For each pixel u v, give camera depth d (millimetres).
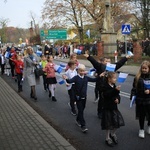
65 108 7430
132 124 5746
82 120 5336
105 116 4551
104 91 4551
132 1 31891
